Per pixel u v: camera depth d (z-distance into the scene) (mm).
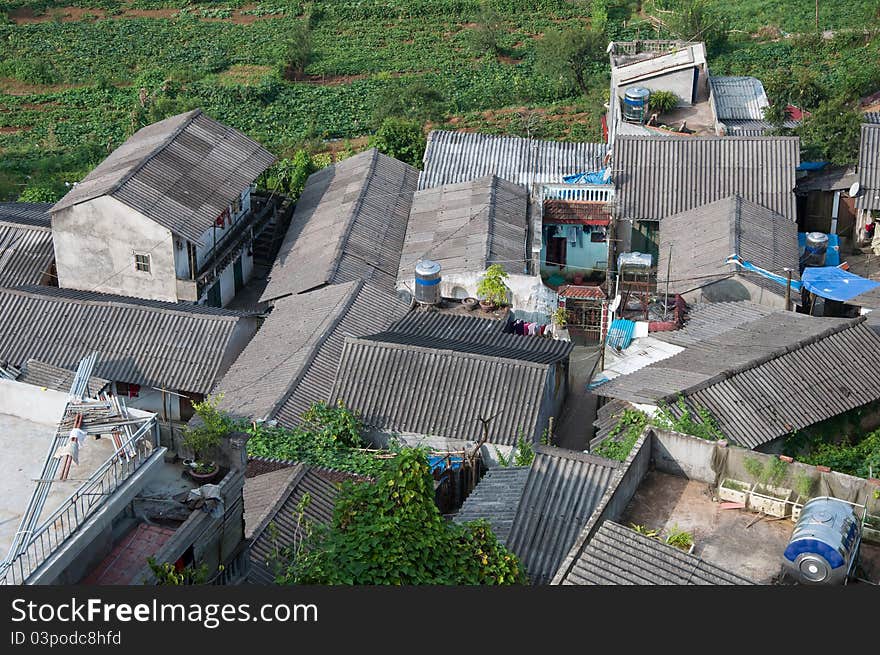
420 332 44344
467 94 83250
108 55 93812
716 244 49031
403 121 67250
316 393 41188
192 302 50406
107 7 104500
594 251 54438
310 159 65688
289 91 85875
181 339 45094
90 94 85938
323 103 83375
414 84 79625
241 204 55500
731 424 34562
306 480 35031
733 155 53938
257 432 37906
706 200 52781
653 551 23484
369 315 46531
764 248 48969
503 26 98312
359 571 23641
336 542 24531
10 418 26438
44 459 24969
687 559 23328
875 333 39156
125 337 45125
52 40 96625
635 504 26656
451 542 24750
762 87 64625
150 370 44125
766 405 35500
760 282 46656
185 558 24688
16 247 52281
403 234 54438
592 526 24188
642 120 60094
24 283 51281
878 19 90250
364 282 48344
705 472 27234
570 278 54969
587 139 74438
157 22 101500
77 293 48250
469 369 40250
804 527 23531
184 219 49719
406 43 96375
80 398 25375
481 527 25375
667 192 53125
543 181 57938
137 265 50250
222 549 26094
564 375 44406
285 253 53438
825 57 85500
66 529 22141
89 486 22688
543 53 83188
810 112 61438
